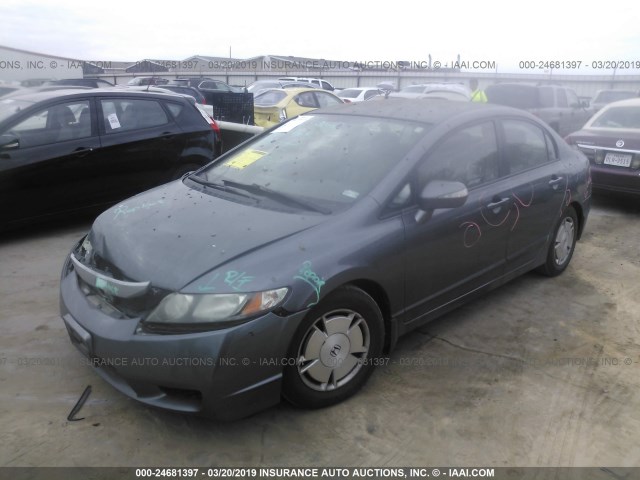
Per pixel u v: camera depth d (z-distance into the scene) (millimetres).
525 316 4035
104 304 2750
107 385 3072
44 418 2787
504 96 13109
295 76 34688
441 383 3174
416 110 3783
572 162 4668
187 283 2500
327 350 2797
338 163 3371
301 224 2861
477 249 3613
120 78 34906
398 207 3076
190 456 2570
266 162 3650
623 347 3629
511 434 2768
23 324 3709
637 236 6035
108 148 5777
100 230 3121
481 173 3691
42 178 5332
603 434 2781
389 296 3053
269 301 2494
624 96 18391
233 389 2492
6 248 5195
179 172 6492
